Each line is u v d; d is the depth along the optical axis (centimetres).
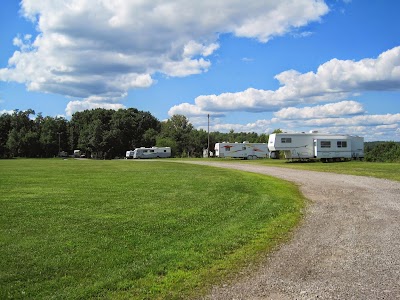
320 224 992
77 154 11431
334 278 587
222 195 1510
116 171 2827
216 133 11581
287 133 4225
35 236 852
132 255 712
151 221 1010
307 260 681
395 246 764
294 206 1273
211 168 3219
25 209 1179
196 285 570
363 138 4475
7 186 1783
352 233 884
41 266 653
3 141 11394
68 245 778
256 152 5659
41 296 534
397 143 5412
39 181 2025
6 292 546
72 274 617
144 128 11944
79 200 1361
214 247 764
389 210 1168
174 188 1720
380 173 2384
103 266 654
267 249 754
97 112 12069
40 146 11069
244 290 547
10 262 673
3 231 896
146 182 1978
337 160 4441
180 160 5566
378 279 577
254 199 1416
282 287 555
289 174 2527
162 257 698
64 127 12238
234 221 1022
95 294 540
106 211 1152
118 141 10812
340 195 1521
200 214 1111
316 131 4369
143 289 557
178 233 882
